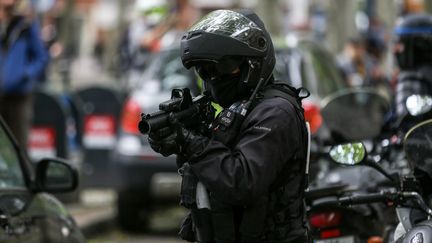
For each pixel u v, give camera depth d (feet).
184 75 83.05
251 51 34.17
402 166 48.55
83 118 105.19
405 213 38.63
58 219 44.24
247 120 33.86
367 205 46.96
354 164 40.06
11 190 42.16
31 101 88.74
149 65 85.30
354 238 47.19
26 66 84.28
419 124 38.37
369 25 139.13
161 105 33.76
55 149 95.66
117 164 82.17
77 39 222.07
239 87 34.53
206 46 33.88
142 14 123.13
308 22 173.78
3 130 44.93
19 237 39.55
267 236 34.19
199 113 34.35
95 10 223.92
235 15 34.58
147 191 82.79
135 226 85.15
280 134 33.50
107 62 193.57
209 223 34.09
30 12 87.92
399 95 56.85
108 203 101.50
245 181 32.73
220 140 33.83
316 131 74.49
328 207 45.88
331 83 86.84
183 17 126.62
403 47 57.57
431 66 57.26
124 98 108.88
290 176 34.30
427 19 57.72
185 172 34.35
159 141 33.27
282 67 80.84
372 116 52.85
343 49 154.92
